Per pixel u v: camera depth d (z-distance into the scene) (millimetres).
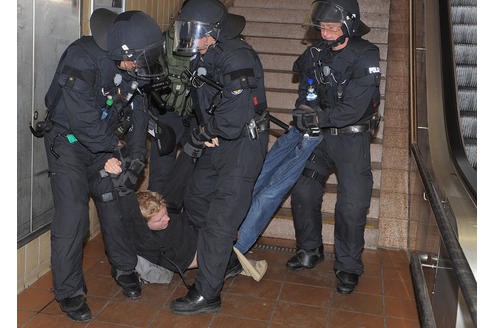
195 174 3252
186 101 3035
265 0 5863
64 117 2670
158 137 3205
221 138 2891
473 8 4574
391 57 4973
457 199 2439
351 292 3221
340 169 3141
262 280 3340
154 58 2539
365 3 5562
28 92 2848
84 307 2801
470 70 4145
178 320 2857
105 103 2660
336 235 3223
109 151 2672
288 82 4980
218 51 2703
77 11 3258
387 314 3006
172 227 3059
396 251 3826
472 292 1519
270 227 3959
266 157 3326
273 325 2846
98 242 3758
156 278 3168
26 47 2783
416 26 4586
